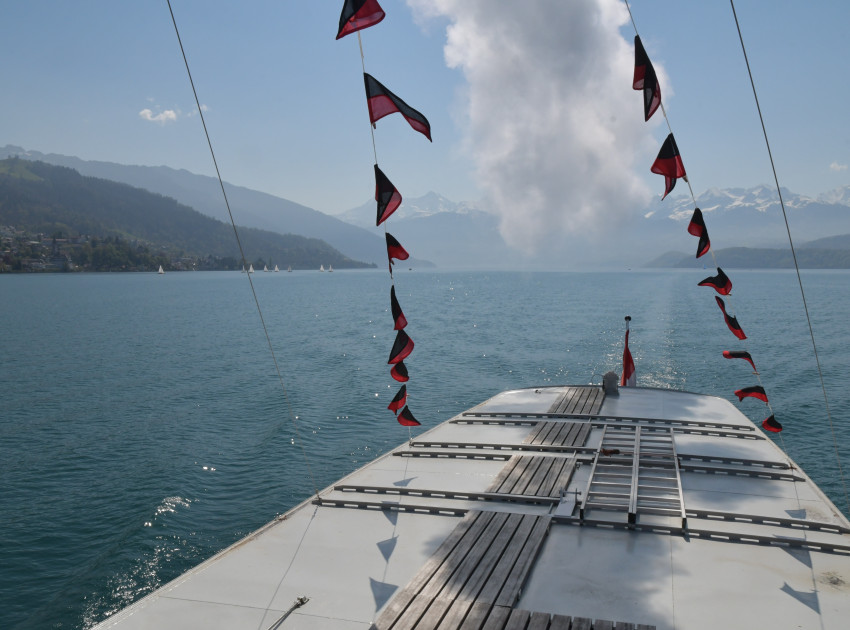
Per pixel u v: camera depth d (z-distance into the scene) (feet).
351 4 39.22
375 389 142.51
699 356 185.26
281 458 92.99
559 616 31.01
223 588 35.37
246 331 270.87
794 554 38.68
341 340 236.63
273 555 39.42
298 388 143.33
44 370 169.17
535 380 153.38
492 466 56.80
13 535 67.05
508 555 37.65
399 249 49.80
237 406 126.31
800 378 151.12
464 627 30.22
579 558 38.37
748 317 324.80
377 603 33.76
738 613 32.30
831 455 93.50
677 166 44.47
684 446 61.00
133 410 123.44
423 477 53.83
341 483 52.03
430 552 39.73
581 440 63.16
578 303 448.65
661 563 37.70
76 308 408.46
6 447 99.14
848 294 570.46
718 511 45.44
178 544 65.21
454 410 123.85
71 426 111.75
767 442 62.64
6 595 55.77
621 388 88.53
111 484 82.17
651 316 327.88
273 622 32.01
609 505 44.73
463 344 218.18
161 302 475.31
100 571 59.77
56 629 51.16
